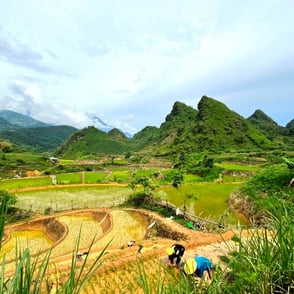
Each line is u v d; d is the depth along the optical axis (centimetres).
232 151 11969
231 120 15312
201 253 1472
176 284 296
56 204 4916
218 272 316
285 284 276
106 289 1333
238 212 3625
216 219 3362
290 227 293
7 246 3044
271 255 303
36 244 3300
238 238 339
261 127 19238
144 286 278
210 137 14238
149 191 4900
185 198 4719
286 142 15888
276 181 3553
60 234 3650
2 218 164
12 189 6744
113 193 6381
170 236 3056
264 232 329
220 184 6316
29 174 9038
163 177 7756
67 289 185
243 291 287
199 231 2911
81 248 2805
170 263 1111
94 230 3797
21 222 4122
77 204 5200
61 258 2206
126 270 1530
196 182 6838
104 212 4447
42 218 4231
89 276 191
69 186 7394
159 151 14888
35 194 6381
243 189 4081
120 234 3497
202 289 302
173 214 3806
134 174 8800
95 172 10031
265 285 274
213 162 8462
